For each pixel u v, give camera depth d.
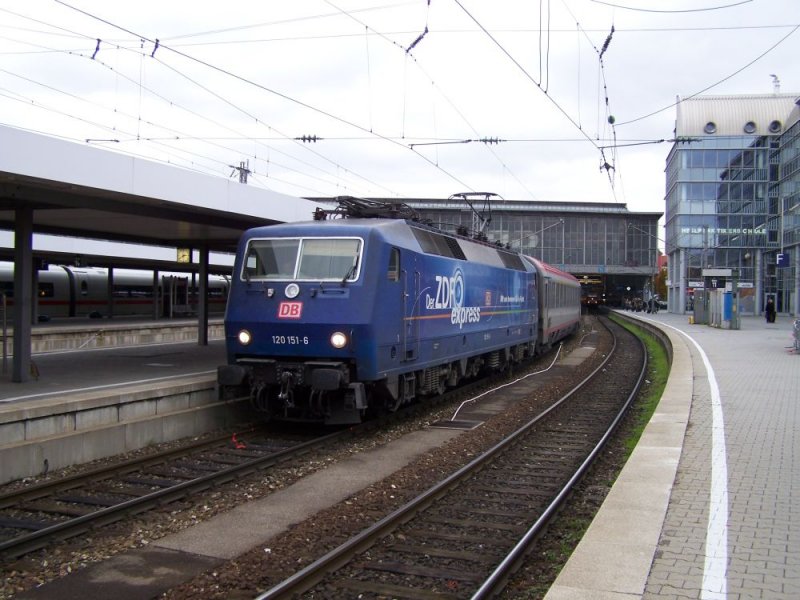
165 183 12.46
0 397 10.41
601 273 69.12
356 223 11.94
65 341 20.41
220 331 28.42
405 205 14.08
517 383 19.56
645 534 5.68
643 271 69.00
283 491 8.66
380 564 6.16
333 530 7.09
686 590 4.67
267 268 11.77
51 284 36.59
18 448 8.88
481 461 9.74
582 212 68.56
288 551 6.50
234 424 12.91
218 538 6.94
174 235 19.58
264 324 11.45
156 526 7.28
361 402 11.15
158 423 11.10
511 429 12.75
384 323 11.39
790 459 8.39
